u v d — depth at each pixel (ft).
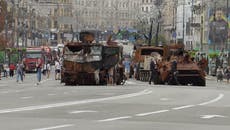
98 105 121.90
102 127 83.41
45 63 398.01
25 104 123.75
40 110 108.78
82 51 239.50
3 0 478.59
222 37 453.99
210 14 500.74
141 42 596.29
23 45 608.60
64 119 93.09
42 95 158.51
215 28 459.32
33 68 473.26
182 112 110.01
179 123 91.04
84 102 129.80
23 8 605.73
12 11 520.42
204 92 177.99
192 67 247.09
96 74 238.89
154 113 106.63
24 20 614.75
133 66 358.02
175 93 169.68
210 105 128.47
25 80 319.06
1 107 115.55
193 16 621.31
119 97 148.56
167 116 101.76
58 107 115.85
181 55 265.54
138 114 103.96
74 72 237.66
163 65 253.65
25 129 79.51
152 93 168.04
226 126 88.02
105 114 102.58
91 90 185.26
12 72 392.88
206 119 98.22
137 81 308.40
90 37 241.55
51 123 87.10
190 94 166.71
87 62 238.89
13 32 562.66
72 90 186.19
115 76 244.01
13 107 115.55
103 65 240.32
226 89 213.25
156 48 324.60
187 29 637.30
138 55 327.26
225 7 464.65
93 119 93.91
